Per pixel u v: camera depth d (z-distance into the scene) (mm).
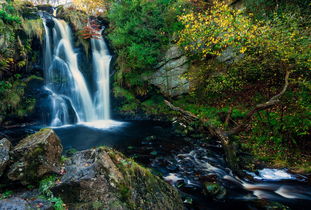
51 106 11383
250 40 6133
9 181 3057
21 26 10172
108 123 12062
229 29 6316
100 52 14203
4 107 9508
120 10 11195
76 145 8289
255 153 6312
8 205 2246
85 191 2709
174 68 11953
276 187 4750
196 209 3992
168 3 11188
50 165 3424
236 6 10023
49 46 11703
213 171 5734
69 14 13945
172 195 3586
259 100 8195
